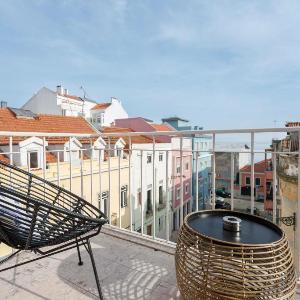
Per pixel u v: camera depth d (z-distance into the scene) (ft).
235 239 3.92
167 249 7.06
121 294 5.22
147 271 6.07
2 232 3.95
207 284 3.72
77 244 4.92
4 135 7.43
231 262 3.59
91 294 5.21
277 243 3.75
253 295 3.51
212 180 6.89
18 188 5.58
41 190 5.75
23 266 6.21
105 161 24.48
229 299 3.57
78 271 6.03
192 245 4.03
